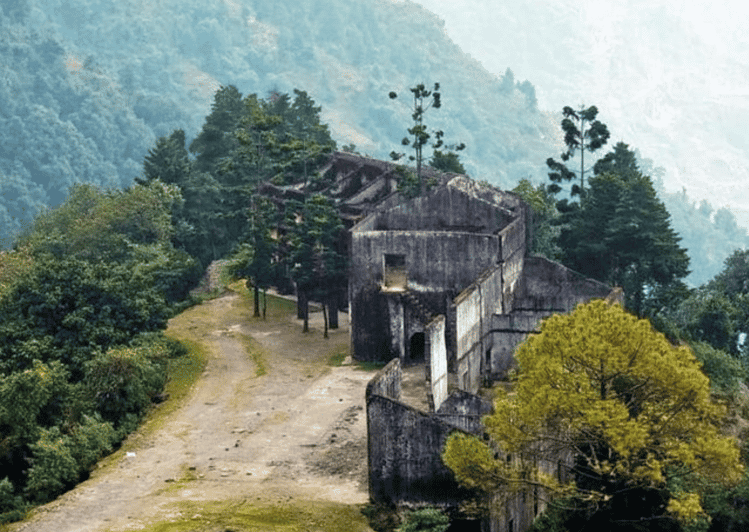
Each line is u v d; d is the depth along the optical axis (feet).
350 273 211.61
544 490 132.98
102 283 197.57
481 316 194.49
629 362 116.26
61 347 189.47
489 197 246.68
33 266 211.00
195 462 156.35
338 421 172.96
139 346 191.11
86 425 164.86
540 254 251.19
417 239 208.54
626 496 127.34
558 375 117.08
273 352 224.94
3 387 162.81
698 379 114.83
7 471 159.63
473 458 121.60
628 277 244.63
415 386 188.65
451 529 130.00
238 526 125.08
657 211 244.42
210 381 203.92
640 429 109.50
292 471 151.53
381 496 134.21
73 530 125.70
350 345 224.74
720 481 116.37
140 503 136.46
